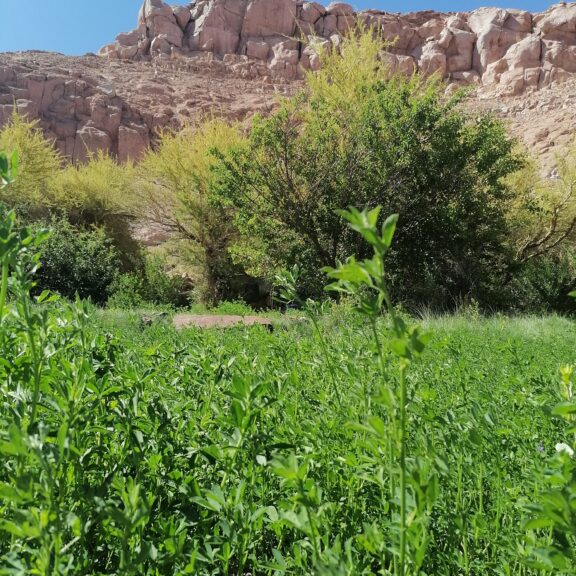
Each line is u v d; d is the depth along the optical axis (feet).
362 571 3.12
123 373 4.57
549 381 5.84
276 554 3.28
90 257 67.00
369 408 4.80
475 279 56.65
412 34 212.02
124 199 79.56
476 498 4.60
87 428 3.66
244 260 59.77
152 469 3.90
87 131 160.97
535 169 73.31
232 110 188.85
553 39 190.39
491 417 4.60
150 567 3.05
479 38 199.11
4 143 77.15
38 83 165.48
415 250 55.83
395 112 54.60
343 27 223.71
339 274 2.04
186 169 72.33
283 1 229.04
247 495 4.00
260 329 11.48
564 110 157.99
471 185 57.36
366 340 7.50
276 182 56.49
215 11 229.04
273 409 5.25
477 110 63.67
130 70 206.90
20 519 2.11
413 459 2.64
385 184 53.67
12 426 2.13
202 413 5.00
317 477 4.31
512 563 3.63
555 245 65.62
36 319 3.30
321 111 57.62
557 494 1.99
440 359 9.28
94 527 3.55
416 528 2.45
